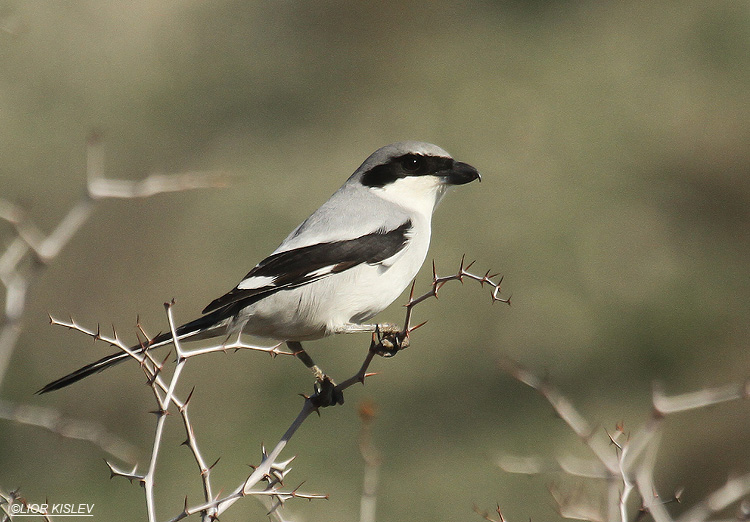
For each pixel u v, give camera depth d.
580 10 16.66
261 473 4.39
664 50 15.85
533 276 13.98
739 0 15.60
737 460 12.54
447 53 16.84
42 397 13.49
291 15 18.28
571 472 3.83
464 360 13.56
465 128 15.60
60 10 17.27
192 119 17.50
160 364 3.91
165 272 15.36
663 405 3.77
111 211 15.52
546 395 3.99
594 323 13.66
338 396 4.90
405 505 11.90
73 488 10.84
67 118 16.81
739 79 15.34
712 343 13.57
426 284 13.91
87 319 14.87
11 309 4.84
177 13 18.33
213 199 15.80
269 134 17.06
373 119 16.64
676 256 14.08
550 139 15.12
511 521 11.41
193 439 3.96
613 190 14.59
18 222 4.97
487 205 14.47
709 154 14.84
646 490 3.69
